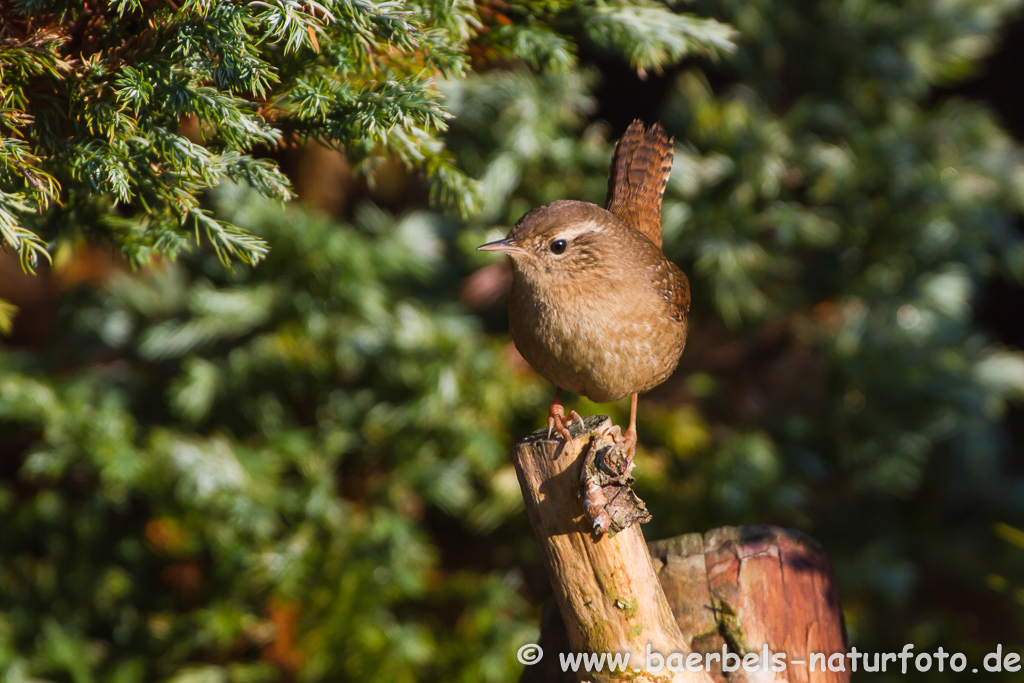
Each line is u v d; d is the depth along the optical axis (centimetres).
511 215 1005
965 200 1052
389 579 959
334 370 1046
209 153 436
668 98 1117
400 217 1119
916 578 1070
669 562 534
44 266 1088
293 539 978
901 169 1035
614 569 454
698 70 1109
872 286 1074
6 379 955
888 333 1064
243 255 468
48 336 1080
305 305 1000
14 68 400
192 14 400
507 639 947
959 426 1108
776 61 1086
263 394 1031
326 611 952
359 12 403
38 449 985
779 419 1077
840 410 1086
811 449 1088
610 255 549
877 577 1027
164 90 405
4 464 1057
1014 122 1321
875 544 1092
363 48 473
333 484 999
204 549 1007
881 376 1055
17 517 996
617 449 449
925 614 1088
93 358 1070
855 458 1077
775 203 1043
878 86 1090
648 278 562
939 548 1123
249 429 1045
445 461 1005
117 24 420
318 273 989
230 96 422
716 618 518
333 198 1102
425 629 975
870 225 1069
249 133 429
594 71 1029
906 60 1063
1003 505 1177
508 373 1008
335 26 440
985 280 1320
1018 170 1068
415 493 1003
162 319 1040
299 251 970
